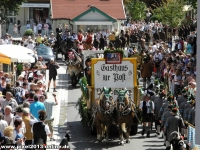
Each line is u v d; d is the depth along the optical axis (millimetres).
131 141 38438
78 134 40250
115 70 40094
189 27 89938
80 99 42688
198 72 26531
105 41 83938
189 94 41781
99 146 37031
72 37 87000
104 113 36688
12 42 76000
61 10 104250
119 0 108562
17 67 54500
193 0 83875
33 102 35281
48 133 30781
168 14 97375
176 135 32562
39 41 84375
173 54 62750
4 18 88875
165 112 36156
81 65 60156
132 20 120000
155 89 47188
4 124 29344
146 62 59062
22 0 89625
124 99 37031
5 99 35500
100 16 97688
